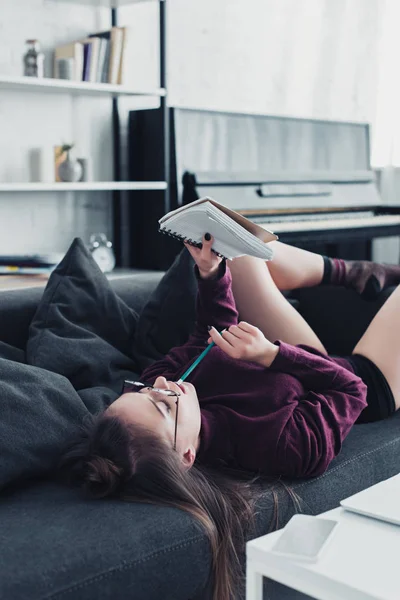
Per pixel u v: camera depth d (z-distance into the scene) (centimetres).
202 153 420
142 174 421
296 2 523
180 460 148
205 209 164
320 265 249
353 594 100
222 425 164
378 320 217
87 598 119
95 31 420
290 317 225
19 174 403
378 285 253
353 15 559
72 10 409
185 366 185
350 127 516
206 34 475
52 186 369
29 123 404
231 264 225
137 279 235
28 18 393
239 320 225
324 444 162
